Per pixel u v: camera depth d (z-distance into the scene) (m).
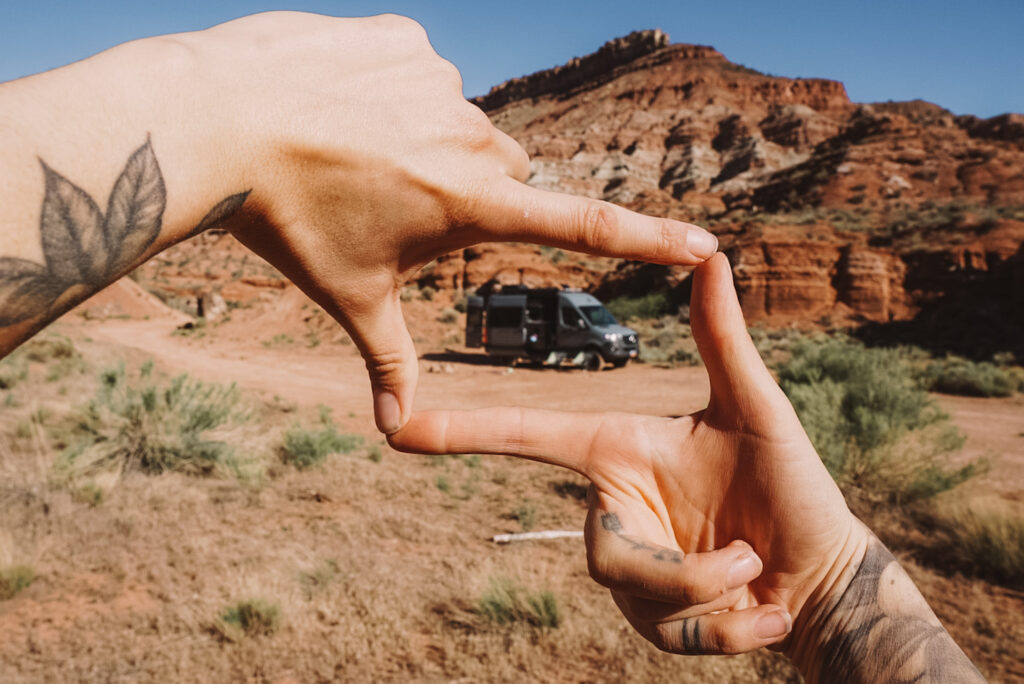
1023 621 4.08
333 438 8.26
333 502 6.25
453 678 3.37
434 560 4.91
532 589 4.09
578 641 3.72
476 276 53.44
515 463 8.02
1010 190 58.31
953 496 6.16
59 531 4.78
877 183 62.78
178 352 26.42
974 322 34.94
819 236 44.91
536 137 116.69
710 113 115.81
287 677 3.33
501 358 24.72
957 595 4.48
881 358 11.12
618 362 20.98
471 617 3.99
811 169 70.69
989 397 15.82
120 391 7.29
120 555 4.60
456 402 14.21
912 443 6.65
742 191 84.44
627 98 134.75
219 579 4.34
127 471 6.32
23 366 13.48
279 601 3.92
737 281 43.50
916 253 41.12
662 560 0.76
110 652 3.45
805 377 12.02
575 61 173.12
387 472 7.40
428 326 32.91
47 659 3.36
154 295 70.06
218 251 87.94
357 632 3.77
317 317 35.00
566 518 6.05
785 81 126.56
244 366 21.73
